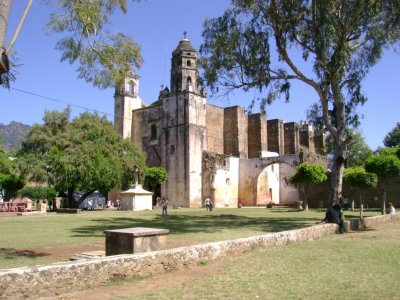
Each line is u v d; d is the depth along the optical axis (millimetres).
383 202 24203
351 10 17734
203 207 47062
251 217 27047
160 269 7992
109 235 9188
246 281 7289
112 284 7094
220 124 57250
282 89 19703
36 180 35125
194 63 49125
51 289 6352
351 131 40094
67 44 11031
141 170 40656
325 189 42781
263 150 58688
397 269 8195
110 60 11164
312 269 8289
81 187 36000
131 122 54281
